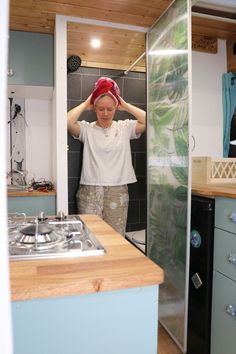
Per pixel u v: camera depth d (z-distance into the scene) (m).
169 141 1.76
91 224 1.05
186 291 1.56
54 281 0.57
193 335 1.57
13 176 2.46
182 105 1.57
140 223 2.87
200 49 2.22
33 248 0.75
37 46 2.11
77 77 2.61
